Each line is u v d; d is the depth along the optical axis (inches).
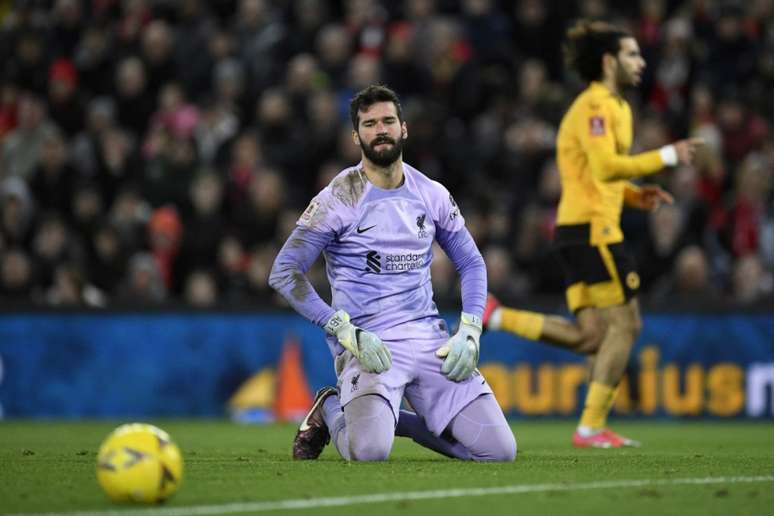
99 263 2098.9
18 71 2453.2
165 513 674.2
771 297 1847.9
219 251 2080.5
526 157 2154.3
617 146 1251.2
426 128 2151.8
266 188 2086.6
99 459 714.8
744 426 1765.5
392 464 931.3
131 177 2266.2
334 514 677.9
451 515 677.9
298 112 2266.2
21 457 1043.3
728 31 2354.8
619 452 1162.0
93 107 2413.9
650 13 2364.7
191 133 2295.8
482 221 2065.7
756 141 2251.5
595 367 1263.5
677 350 1836.9
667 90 2304.4
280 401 1870.1
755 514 689.6
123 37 2471.7
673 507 711.1
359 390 958.4
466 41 2362.2
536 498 740.7
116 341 1887.3
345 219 978.1
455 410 971.9
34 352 1881.2
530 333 1290.6
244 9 2433.6
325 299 1924.2
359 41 2396.7
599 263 1245.7
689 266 1889.8
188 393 1882.4
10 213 2153.1
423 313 999.0
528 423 1813.5
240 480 823.7
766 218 2086.6
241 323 1887.3
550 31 2396.7
